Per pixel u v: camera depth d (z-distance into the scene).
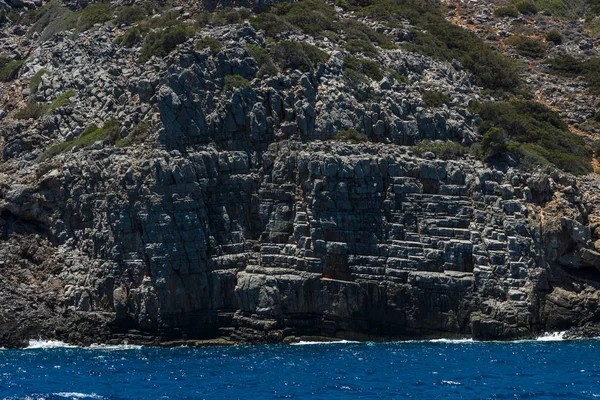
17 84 195.38
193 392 116.69
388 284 157.00
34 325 153.88
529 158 172.75
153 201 153.62
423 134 175.50
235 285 156.62
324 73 174.88
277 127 166.88
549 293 159.38
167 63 166.12
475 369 131.00
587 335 157.50
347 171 160.00
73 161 163.50
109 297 154.75
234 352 145.50
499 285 157.75
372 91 176.62
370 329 157.12
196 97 162.75
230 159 162.50
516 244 159.62
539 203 165.38
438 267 158.50
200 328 154.12
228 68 168.62
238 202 161.88
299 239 158.50
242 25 177.38
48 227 163.50
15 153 176.62
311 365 134.12
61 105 179.25
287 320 155.62
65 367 133.50
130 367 133.38
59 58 193.50
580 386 120.31
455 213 162.88
